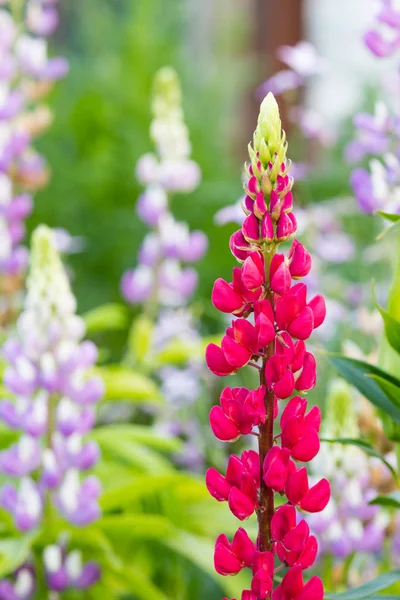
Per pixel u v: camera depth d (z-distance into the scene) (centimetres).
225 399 104
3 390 181
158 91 230
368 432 145
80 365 157
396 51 138
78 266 304
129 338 281
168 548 183
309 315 102
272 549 104
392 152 146
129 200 322
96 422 241
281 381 102
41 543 160
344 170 305
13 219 218
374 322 177
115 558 157
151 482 155
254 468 104
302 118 259
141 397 183
